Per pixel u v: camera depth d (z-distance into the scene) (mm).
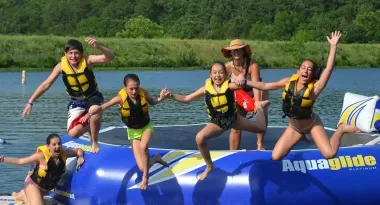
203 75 37406
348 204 7199
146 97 6957
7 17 82625
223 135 9430
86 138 8117
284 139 6816
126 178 7234
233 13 76125
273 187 6996
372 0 74812
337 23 66375
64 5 84188
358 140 8445
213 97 6719
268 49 51188
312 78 6445
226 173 7074
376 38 64312
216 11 76375
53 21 81938
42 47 46062
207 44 50875
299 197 7031
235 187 7008
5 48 44938
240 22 73375
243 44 7691
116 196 7238
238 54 7715
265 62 48281
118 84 28875
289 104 6578
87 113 7078
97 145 7633
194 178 7109
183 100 7008
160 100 7023
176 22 75875
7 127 14641
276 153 6828
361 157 7426
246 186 6992
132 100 6859
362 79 33406
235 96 7699
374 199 7285
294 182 7055
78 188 7531
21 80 31516
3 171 10445
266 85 6680
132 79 6809
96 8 82438
